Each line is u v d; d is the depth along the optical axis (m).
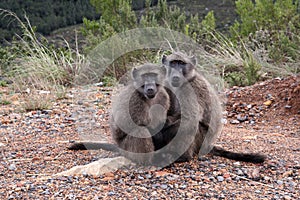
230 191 5.85
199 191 5.82
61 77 13.41
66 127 8.92
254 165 6.70
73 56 15.28
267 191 5.89
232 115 9.90
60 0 28.02
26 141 8.05
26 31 16.06
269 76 12.61
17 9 25.83
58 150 7.45
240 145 7.64
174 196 5.66
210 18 15.95
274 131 8.81
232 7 31.02
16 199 5.53
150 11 15.42
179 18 15.00
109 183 6.00
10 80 13.83
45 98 11.08
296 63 13.05
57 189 5.79
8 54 15.39
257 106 10.16
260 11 15.56
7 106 10.99
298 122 9.29
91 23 15.39
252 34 14.84
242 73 13.17
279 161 6.82
